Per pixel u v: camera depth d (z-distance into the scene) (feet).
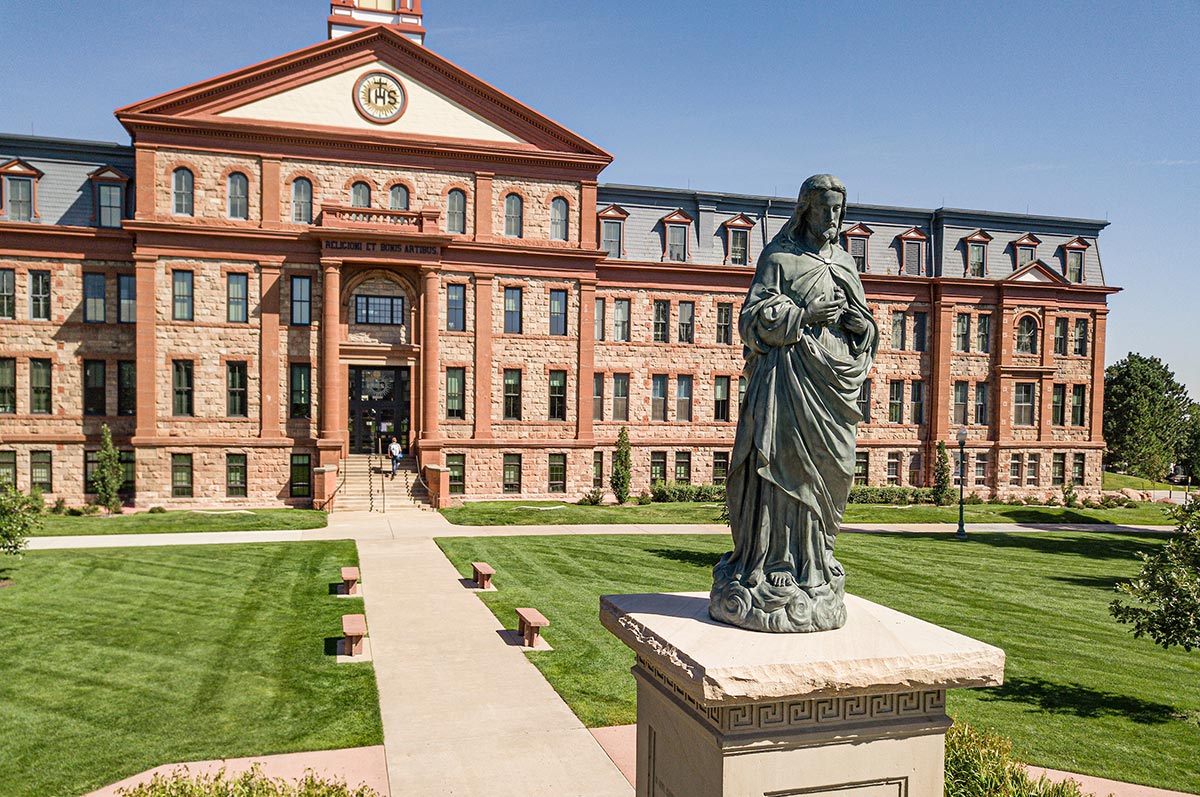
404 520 121.90
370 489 135.13
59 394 138.51
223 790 26.30
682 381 169.68
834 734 19.51
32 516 78.38
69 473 139.03
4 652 53.93
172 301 134.41
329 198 140.26
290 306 138.62
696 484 168.96
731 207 175.01
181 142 133.69
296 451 139.23
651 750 23.21
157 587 73.82
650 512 138.51
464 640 58.75
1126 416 301.63
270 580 77.92
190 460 135.64
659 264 165.27
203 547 95.35
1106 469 312.50
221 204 135.85
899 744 20.26
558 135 150.71
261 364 137.39
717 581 22.79
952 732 32.17
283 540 101.86
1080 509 169.37
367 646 57.00
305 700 46.24
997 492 184.24
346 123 141.28
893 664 19.53
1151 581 50.49
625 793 35.60
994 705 48.42
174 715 43.65
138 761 37.91
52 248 137.69
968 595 80.12
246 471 137.49
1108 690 51.60
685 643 20.34
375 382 150.00
